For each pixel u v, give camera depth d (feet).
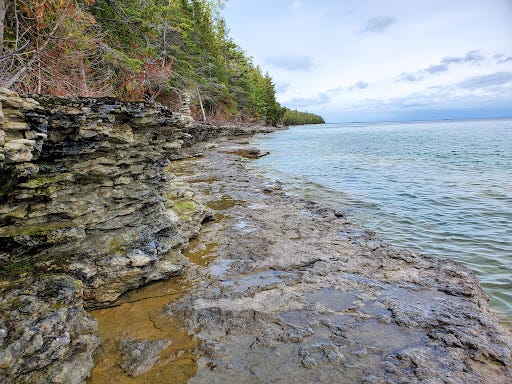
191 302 18.85
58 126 16.25
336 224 32.71
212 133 128.98
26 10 39.91
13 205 15.40
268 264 23.62
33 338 12.41
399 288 20.42
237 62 235.40
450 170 67.87
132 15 72.18
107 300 18.43
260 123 316.60
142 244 21.17
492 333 16.12
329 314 17.63
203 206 33.09
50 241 16.47
